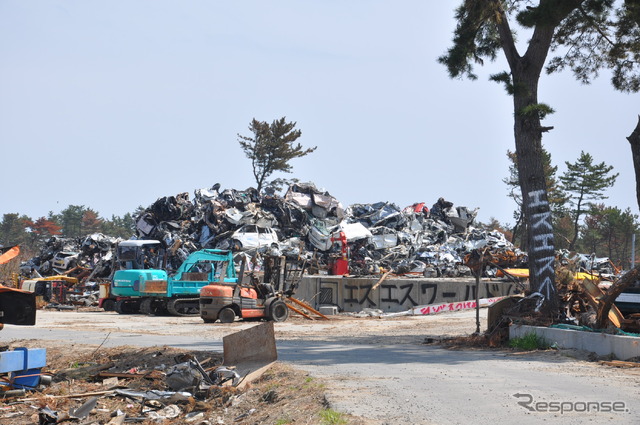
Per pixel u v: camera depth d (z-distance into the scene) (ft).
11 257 69.21
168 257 243.60
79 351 93.15
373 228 287.28
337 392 51.31
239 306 153.17
